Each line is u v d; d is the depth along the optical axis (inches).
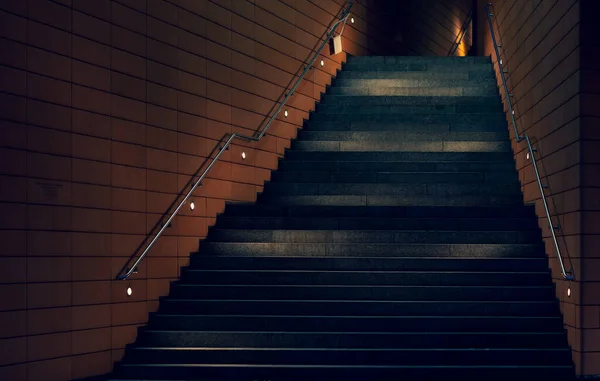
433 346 280.1
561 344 279.3
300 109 427.8
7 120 243.6
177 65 329.4
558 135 295.4
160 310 308.0
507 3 402.3
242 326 292.2
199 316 295.1
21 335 245.1
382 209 350.0
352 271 318.0
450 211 346.9
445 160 386.3
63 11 268.5
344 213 351.6
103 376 274.7
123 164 294.5
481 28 636.7
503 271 316.2
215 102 354.9
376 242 334.3
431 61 481.1
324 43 449.7
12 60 246.4
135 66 303.4
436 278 310.7
